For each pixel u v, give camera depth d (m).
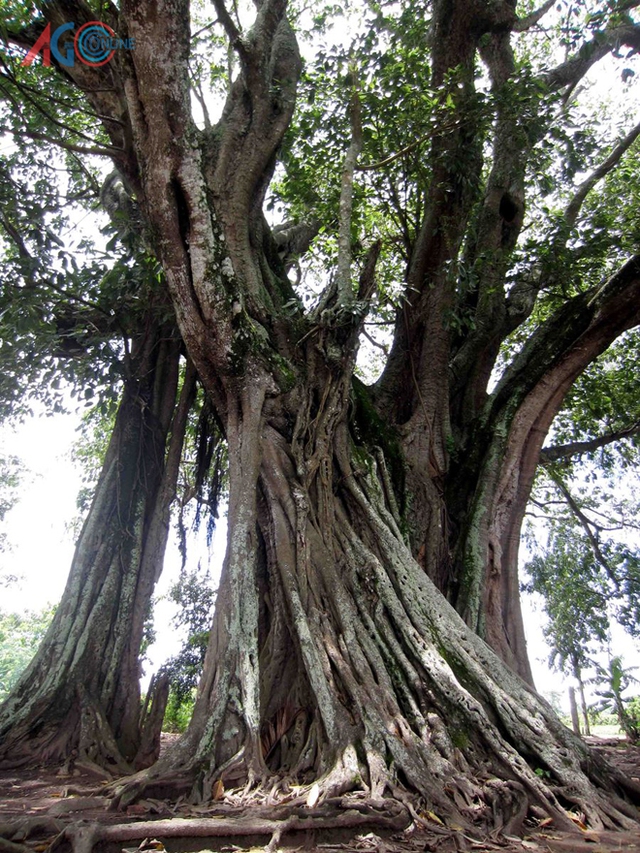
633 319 8.61
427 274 10.02
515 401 8.98
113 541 8.46
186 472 14.47
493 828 4.12
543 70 9.20
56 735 6.87
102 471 9.05
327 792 4.21
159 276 8.80
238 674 5.27
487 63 11.42
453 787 4.48
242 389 7.06
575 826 4.22
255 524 6.38
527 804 4.42
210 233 6.41
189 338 6.84
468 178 9.70
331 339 7.56
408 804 4.17
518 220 11.05
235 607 5.68
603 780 4.97
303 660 5.52
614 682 15.97
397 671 5.52
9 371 9.06
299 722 5.39
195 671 14.12
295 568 6.18
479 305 10.65
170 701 14.51
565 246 9.87
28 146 10.90
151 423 9.46
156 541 8.66
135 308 9.16
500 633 7.84
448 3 9.95
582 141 9.77
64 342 9.78
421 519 8.45
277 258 9.41
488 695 5.36
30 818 3.86
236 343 6.81
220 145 8.66
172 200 6.30
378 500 7.19
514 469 8.75
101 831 3.56
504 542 8.49
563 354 8.88
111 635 7.91
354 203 11.49
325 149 10.27
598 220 9.96
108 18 7.99
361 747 4.73
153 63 5.88
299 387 7.38
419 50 10.62
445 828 3.99
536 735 5.05
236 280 6.73
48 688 7.17
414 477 8.73
